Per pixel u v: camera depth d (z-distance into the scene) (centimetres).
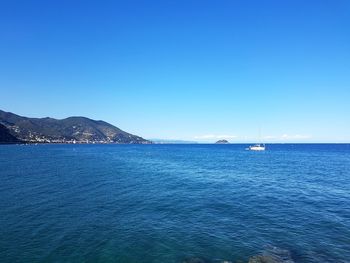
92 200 3484
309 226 2561
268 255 1922
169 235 2286
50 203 3269
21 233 2255
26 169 6694
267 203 3472
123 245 2062
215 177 5938
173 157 12912
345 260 1859
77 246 2025
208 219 2755
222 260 1855
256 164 9238
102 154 14212
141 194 3950
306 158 12381
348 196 3944
